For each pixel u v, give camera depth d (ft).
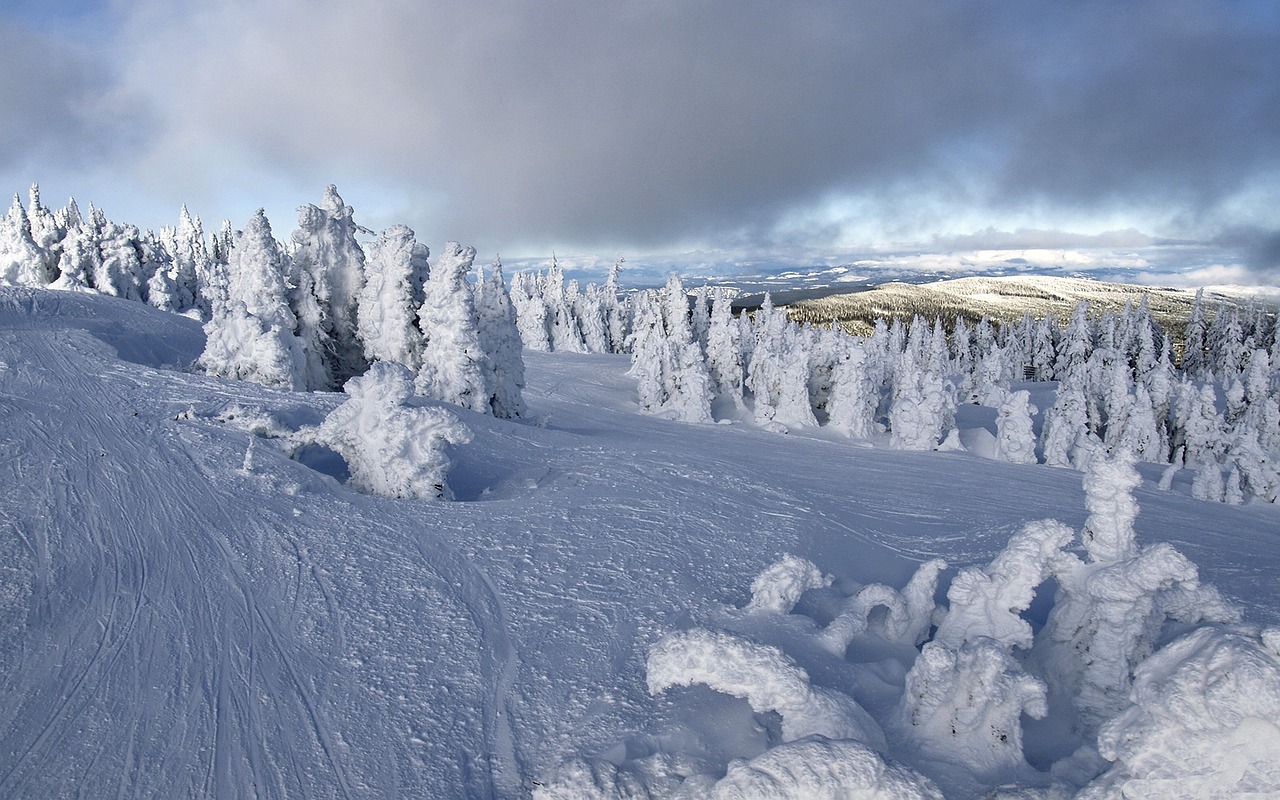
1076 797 14.96
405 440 41.04
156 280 148.77
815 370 138.21
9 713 18.69
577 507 42.04
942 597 34.40
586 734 19.93
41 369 55.62
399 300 84.58
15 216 142.72
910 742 18.70
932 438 107.24
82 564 26.48
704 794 16.38
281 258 80.38
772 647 18.97
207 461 38.55
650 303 181.27
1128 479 21.02
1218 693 12.87
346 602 26.16
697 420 123.65
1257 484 84.38
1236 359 235.40
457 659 23.38
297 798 16.92
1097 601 20.33
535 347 236.02
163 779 17.13
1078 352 241.55
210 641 22.90
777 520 43.86
